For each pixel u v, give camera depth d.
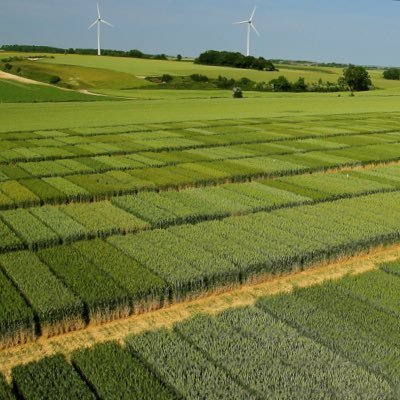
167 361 16.98
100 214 31.66
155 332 18.70
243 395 15.50
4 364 17.94
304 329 19.12
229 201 34.91
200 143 58.28
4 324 18.59
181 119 82.62
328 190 38.41
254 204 34.22
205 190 38.09
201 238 27.66
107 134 64.88
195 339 18.30
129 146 56.06
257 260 24.59
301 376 16.31
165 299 21.92
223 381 16.09
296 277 25.33
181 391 15.56
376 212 33.12
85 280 22.23
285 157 51.25
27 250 25.86
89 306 20.22
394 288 22.73
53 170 43.56
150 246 26.39
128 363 16.78
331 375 16.48
